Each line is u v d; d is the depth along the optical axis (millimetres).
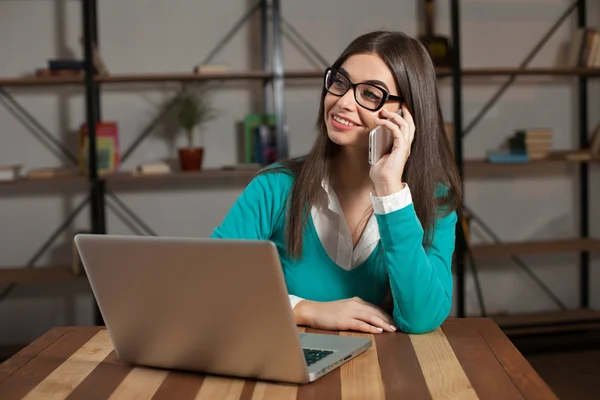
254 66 4062
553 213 4352
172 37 4000
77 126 3969
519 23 4250
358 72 1600
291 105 4109
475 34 4219
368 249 1690
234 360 1189
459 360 1271
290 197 1758
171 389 1164
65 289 4023
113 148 3684
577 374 3518
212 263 1136
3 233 3965
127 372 1257
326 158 1725
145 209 4055
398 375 1196
